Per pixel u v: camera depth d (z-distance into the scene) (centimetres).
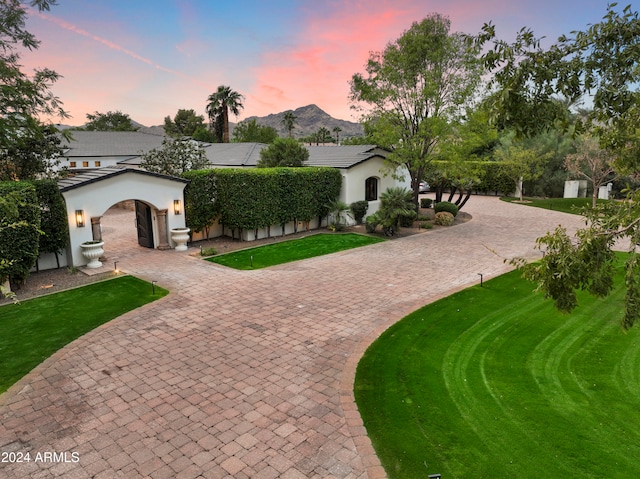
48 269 1397
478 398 638
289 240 1877
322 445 534
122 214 2655
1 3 1323
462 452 518
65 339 853
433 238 1895
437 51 1970
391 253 1616
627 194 404
